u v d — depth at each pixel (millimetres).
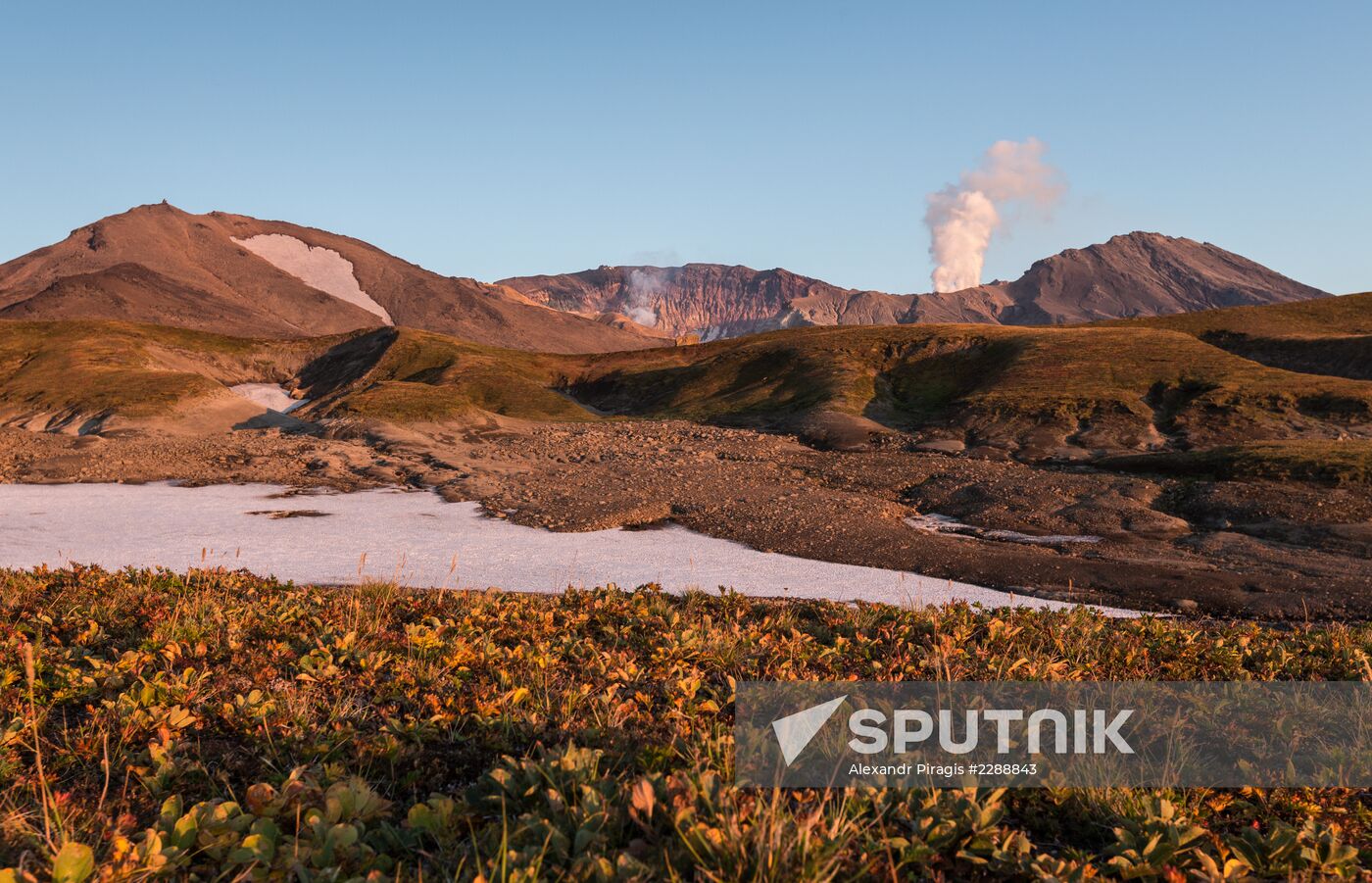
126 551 26125
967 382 76562
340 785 5422
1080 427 55000
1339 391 53250
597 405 96750
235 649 9227
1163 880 4633
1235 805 5746
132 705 6891
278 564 24078
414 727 6785
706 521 33688
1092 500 35281
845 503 37062
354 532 30828
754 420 70875
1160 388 61062
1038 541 30766
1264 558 26516
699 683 8070
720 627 11758
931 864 4812
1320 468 35844
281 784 5695
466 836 5105
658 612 12742
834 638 11289
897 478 43250
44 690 7598
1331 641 11492
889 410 69812
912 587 23047
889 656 9969
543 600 14539
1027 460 48719
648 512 35312
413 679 8211
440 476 44812
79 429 70688
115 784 5828
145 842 4609
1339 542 27703
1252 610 21062
